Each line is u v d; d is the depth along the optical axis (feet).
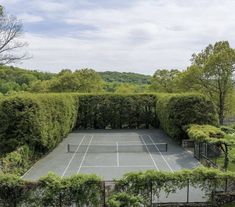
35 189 51.72
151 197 53.67
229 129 130.31
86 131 148.25
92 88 241.14
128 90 281.13
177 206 54.24
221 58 146.00
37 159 89.61
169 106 112.57
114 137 130.21
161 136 131.54
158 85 225.15
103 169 79.71
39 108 84.74
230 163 81.15
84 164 85.05
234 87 153.99
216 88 155.74
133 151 101.04
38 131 83.97
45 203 51.62
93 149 104.63
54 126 99.86
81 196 51.70
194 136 87.81
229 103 160.66
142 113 158.51
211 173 55.16
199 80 156.87
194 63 170.19
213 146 83.30
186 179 54.44
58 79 240.32
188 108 108.58
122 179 53.31
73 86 234.99
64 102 115.24
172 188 54.34
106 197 52.34
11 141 81.92
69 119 126.62
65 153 99.09
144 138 126.93
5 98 84.02
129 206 49.83
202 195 56.39
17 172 71.82
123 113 157.89
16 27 327.67
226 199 55.52
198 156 88.89
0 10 160.15
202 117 108.27
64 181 52.08
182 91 162.71
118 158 91.81
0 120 82.43
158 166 82.48
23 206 51.72
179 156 93.56
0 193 51.67
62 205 51.80
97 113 157.07
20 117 82.38
